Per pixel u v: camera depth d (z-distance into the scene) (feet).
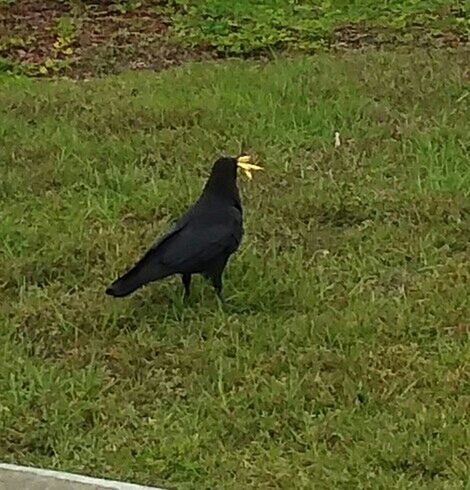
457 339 24.66
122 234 30.55
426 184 33.09
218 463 20.63
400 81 42.29
